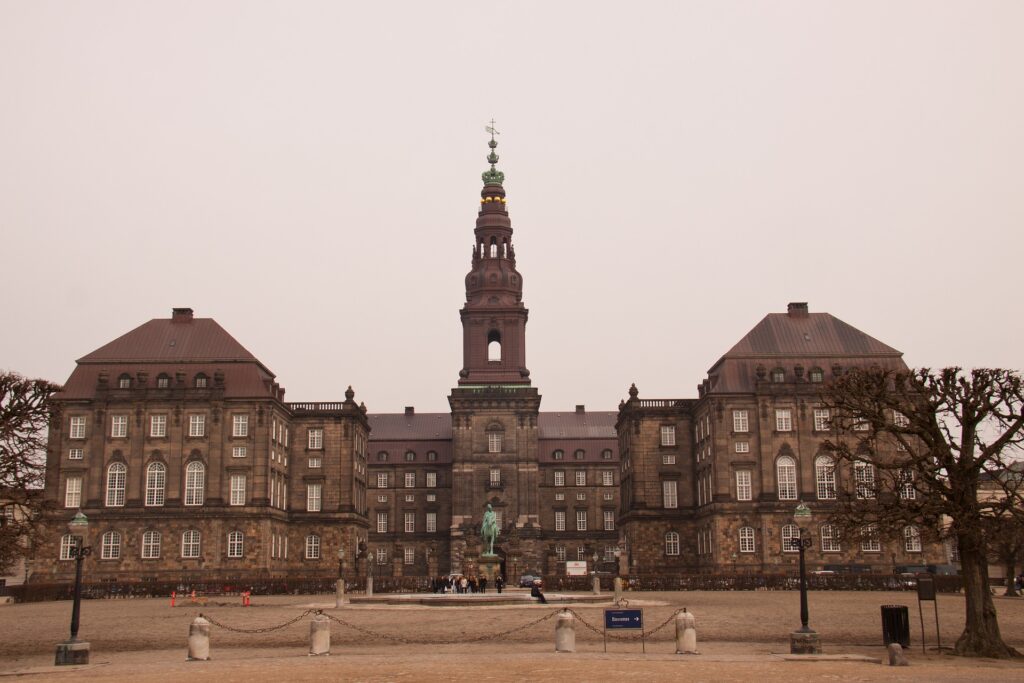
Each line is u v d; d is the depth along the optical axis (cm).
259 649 4991
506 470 15212
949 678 3659
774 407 12231
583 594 9169
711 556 12375
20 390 6425
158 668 4106
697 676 3659
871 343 12594
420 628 5834
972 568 4872
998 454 5125
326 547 13425
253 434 12300
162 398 12300
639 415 13875
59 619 6894
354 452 13812
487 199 16725
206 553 11975
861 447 5662
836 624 6034
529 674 3722
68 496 12075
